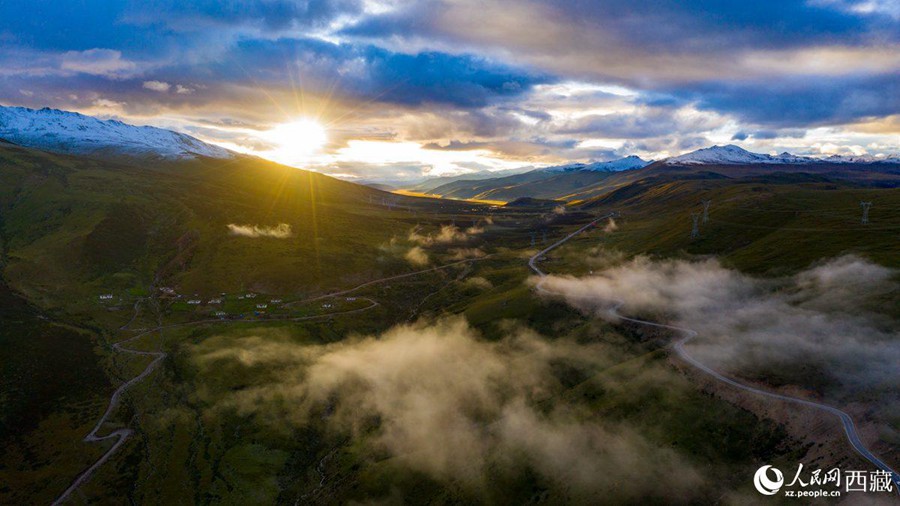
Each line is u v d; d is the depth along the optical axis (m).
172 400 162.25
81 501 122.88
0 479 125.00
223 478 134.62
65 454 136.12
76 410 152.75
